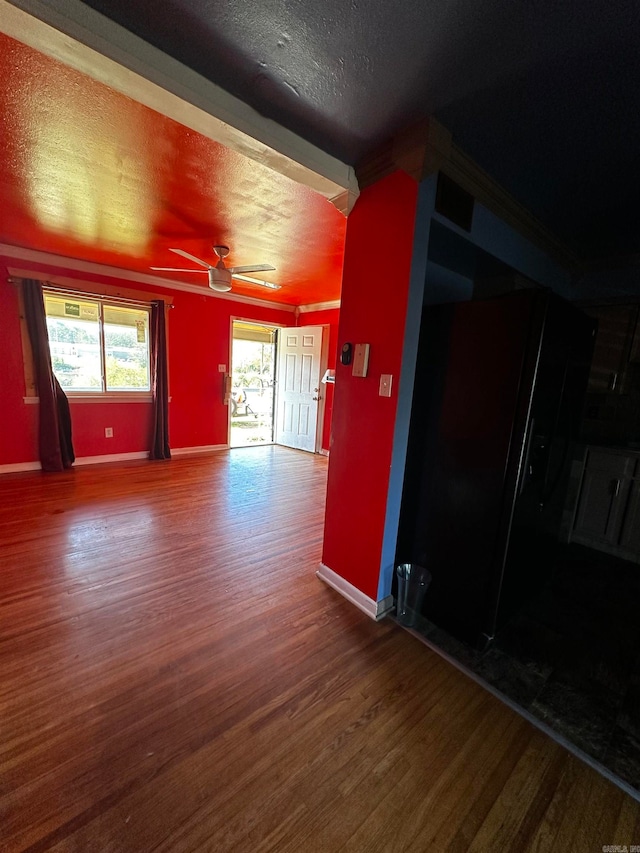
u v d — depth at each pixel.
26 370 3.98
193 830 1.03
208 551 2.63
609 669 1.72
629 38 1.11
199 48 1.24
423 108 1.48
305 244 3.23
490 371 1.75
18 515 3.06
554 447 1.98
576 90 1.33
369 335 1.94
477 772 1.23
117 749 1.23
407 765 1.24
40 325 3.90
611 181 1.87
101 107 1.59
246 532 2.96
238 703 1.44
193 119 1.42
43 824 1.02
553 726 1.42
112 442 4.70
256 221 2.78
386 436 1.87
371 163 1.82
